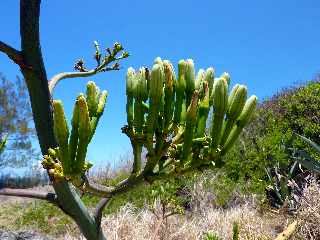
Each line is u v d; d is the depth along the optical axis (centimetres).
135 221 139
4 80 366
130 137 34
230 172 203
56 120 30
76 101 31
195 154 34
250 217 138
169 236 125
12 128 350
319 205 120
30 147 356
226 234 125
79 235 154
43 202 203
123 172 249
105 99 35
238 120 35
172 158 34
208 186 189
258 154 199
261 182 185
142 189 182
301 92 236
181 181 190
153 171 34
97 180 240
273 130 226
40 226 182
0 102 362
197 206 185
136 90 34
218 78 35
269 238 118
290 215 145
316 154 196
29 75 35
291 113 232
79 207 36
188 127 34
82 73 43
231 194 187
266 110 247
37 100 36
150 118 34
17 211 207
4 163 346
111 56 46
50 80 40
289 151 196
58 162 32
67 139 31
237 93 35
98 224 37
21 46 35
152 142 34
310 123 215
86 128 31
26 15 35
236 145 214
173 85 35
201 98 35
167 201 89
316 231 116
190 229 134
